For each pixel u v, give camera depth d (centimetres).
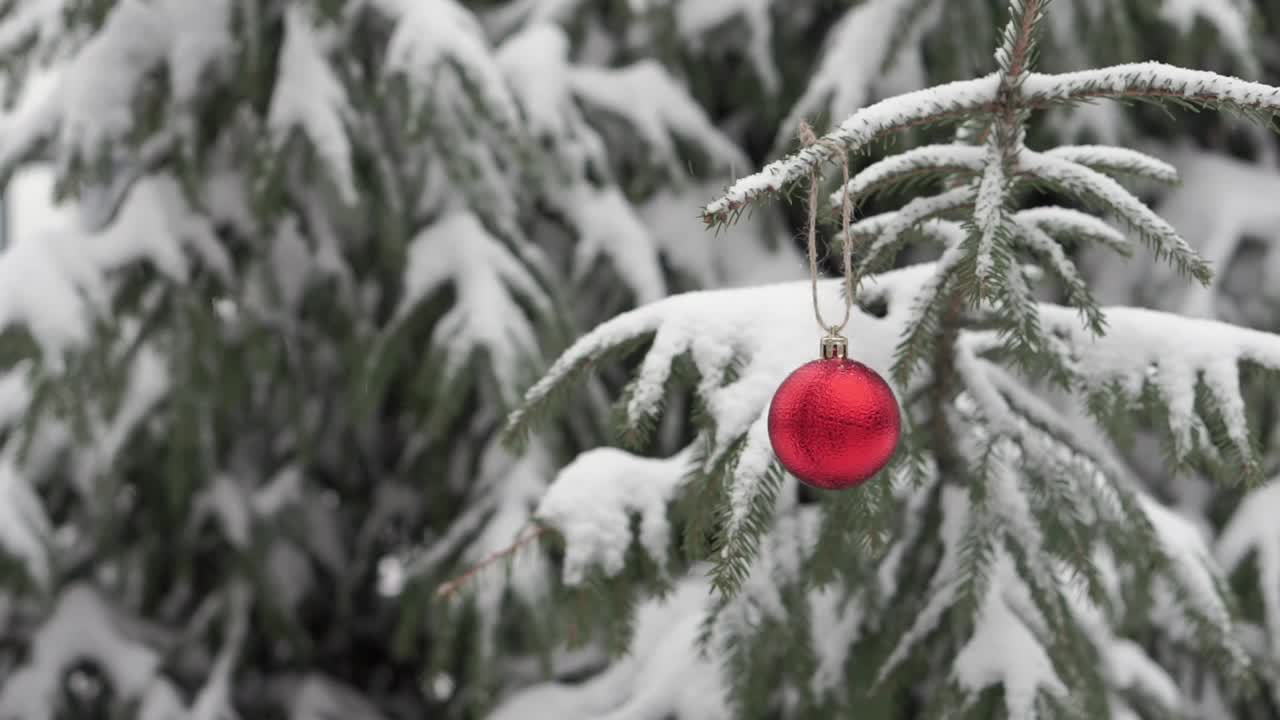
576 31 268
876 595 151
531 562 223
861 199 121
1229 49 235
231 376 255
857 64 225
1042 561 136
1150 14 226
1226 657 141
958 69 234
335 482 318
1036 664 131
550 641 217
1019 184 117
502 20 273
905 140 198
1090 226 126
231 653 278
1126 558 144
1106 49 230
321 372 287
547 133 237
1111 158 122
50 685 267
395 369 246
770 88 262
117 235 236
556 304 240
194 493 283
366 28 248
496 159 246
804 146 109
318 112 229
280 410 296
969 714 131
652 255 244
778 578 147
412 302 231
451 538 235
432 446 271
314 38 238
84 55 244
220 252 245
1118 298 259
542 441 243
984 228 104
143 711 265
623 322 132
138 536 289
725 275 259
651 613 194
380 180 240
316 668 313
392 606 321
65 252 227
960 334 138
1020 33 107
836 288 131
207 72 246
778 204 270
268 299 256
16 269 221
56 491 284
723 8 265
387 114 246
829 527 133
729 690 160
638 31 272
